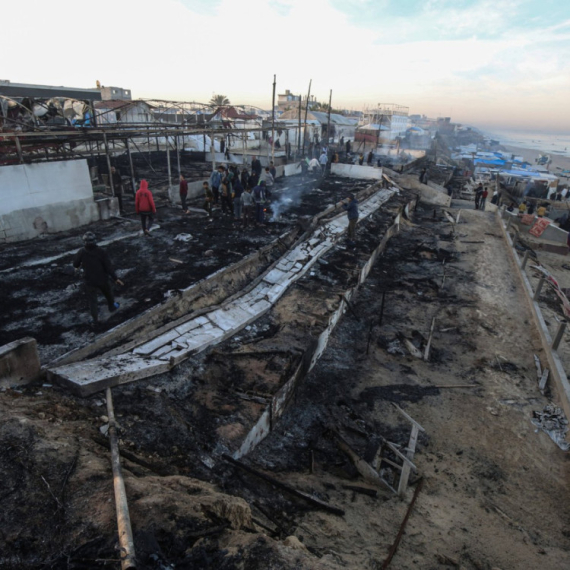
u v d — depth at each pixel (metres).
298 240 15.32
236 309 10.61
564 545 6.25
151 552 3.51
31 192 12.66
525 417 9.28
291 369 8.62
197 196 19.59
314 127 44.56
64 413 5.71
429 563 5.36
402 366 11.08
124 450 5.34
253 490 5.90
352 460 7.56
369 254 16.19
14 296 9.26
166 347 8.27
